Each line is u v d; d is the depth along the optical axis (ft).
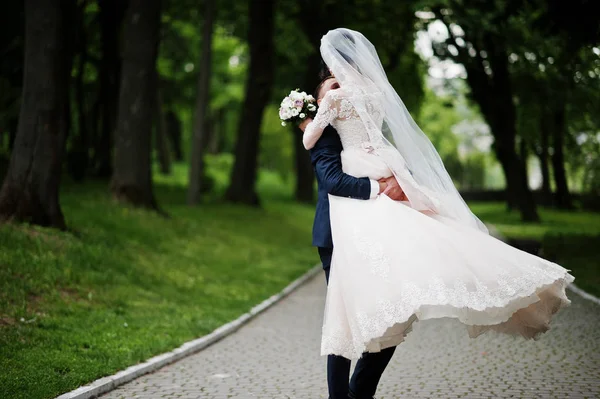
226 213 75.05
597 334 28.30
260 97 89.61
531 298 13.93
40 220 38.52
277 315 35.83
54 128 38.88
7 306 26.81
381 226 14.07
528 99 96.68
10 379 19.10
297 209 111.04
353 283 13.75
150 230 49.57
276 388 20.43
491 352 25.38
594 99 95.71
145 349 24.50
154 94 56.39
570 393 19.20
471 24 63.82
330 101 14.57
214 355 25.66
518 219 107.55
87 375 20.36
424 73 99.86
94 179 87.92
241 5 97.66
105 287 33.73
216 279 44.21
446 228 14.24
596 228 93.45
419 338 28.55
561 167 135.23
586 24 47.83
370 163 14.62
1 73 70.28
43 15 38.32
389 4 72.90
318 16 85.66
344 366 14.74
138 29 55.26
